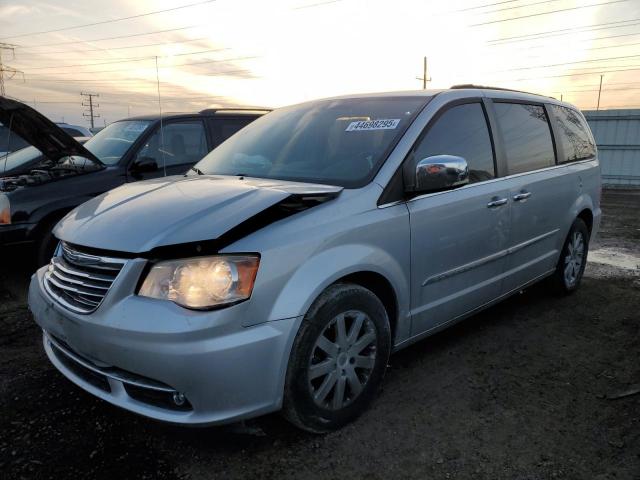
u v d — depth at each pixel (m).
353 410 2.69
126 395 2.29
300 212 2.47
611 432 2.67
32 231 4.75
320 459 2.42
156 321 2.09
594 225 5.15
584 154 5.04
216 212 2.35
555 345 3.78
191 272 2.14
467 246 3.33
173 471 2.32
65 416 2.75
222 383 2.13
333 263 2.46
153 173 5.58
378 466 2.38
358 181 2.83
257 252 2.22
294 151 3.32
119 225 2.40
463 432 2.65
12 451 2.44
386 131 3.12
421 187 2.84
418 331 3.11
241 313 2.16
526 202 3.89
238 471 2.33
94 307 2.27
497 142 3.72
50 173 5.07
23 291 4.93
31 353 3.55
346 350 2.60
